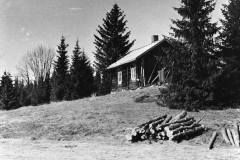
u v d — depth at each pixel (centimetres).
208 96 1608
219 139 1065
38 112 1900
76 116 1584
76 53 3641
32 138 1131
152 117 1461
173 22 1688
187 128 1124
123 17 4931
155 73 2705
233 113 1491
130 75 2900
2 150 855
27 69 6650
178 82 1666
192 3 1661
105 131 1240
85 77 3541
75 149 900
